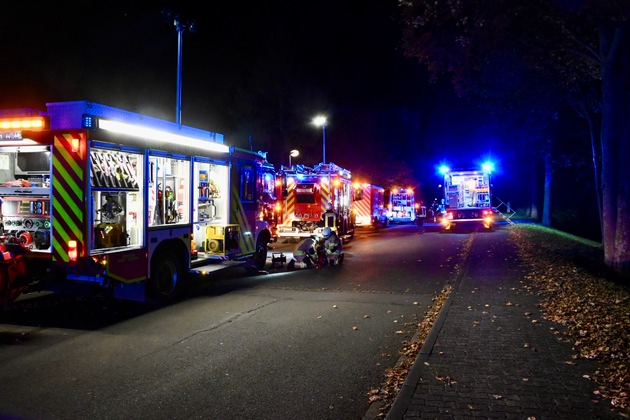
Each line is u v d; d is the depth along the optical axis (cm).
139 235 927
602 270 1299
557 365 572
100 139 834
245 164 1324
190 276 1174
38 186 894
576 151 2727
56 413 479
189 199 1073
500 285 1072
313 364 620
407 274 1331
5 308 840
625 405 463
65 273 866
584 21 1206
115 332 762
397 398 488
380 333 760
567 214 4316
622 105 1257
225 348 683
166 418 471
